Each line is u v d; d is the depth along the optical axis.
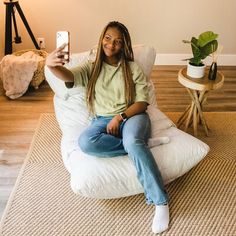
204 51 2.05
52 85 2.12
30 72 2.78
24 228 1.58
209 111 2.69
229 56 3.62
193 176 1.94
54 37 3.44
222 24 3.46
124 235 1.56
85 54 2.10
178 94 2.98
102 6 3.29
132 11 3.33
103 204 1.74
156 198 1.58
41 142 2.22
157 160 1.64
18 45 3.45
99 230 1.59
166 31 3.47
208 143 2.26
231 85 3.18
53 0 3.23
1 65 2.80
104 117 1.80
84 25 3.39
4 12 3.22
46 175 1.93
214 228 1.60
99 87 1.80
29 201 1.74
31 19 3.32
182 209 1.70
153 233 1.57
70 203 1.74
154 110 2.02
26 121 2.49
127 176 1.59
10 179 1.90
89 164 1.59
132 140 1.59
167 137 1.73
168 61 3.61
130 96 1.78
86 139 1.63
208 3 3.32
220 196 1.79
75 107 2.00
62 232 1.57
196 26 3.46
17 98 2.82
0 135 2.31
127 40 1.79
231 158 2.11
